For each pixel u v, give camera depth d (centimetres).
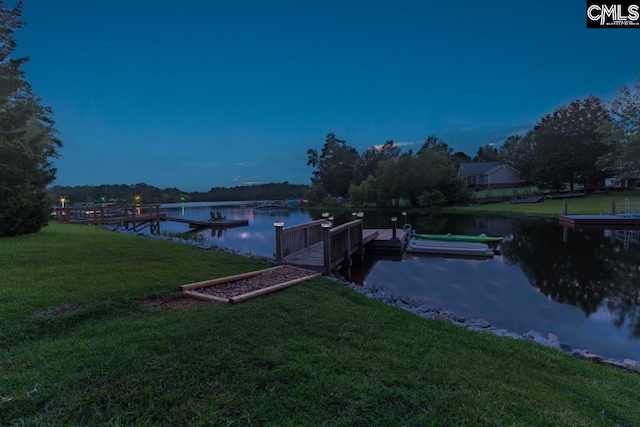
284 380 220
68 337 281
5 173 850
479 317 553
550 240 1292
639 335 480
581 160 3250
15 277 445
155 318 326
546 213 2169
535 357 312
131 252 662
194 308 363
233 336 281
